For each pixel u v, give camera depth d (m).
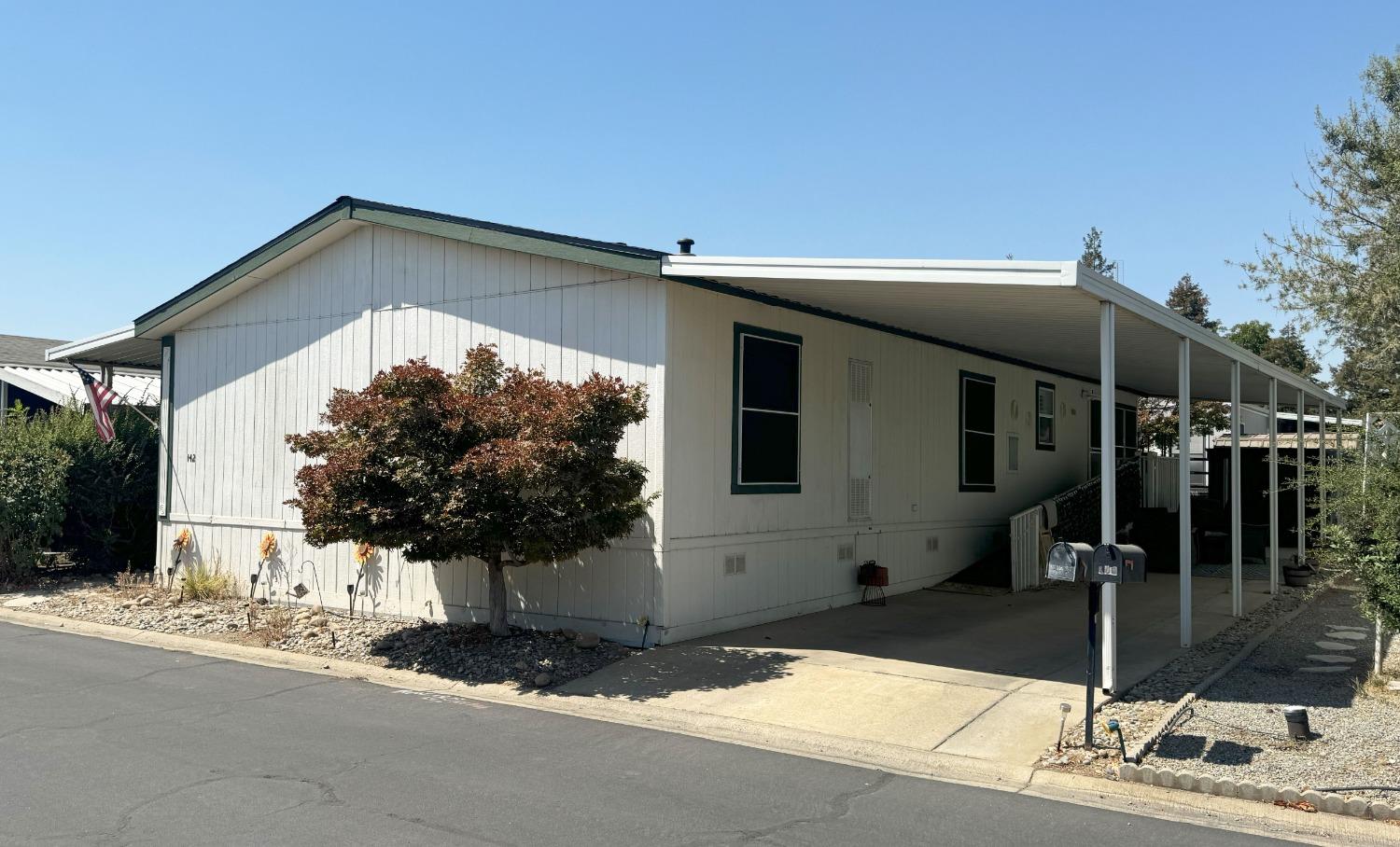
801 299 11.08
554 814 5.55
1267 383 16.19
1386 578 7.89
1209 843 5.23
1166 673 8.91
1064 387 18.95
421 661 9.65
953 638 10.51
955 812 5.71
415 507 9.23
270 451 13.38
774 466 11.47
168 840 5.08
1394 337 19.30
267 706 8.14
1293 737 6.84
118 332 15.35
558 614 10.52
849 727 7.41
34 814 5.45
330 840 5.09
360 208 12.11
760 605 11.20
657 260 9.73
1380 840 5.29
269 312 13.57
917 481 14.26
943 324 12.47
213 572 13.90
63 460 14.88
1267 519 20.67
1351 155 23.02
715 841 5.18
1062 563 6.76
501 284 11.22
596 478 8.90
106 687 8.80
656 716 7.82
